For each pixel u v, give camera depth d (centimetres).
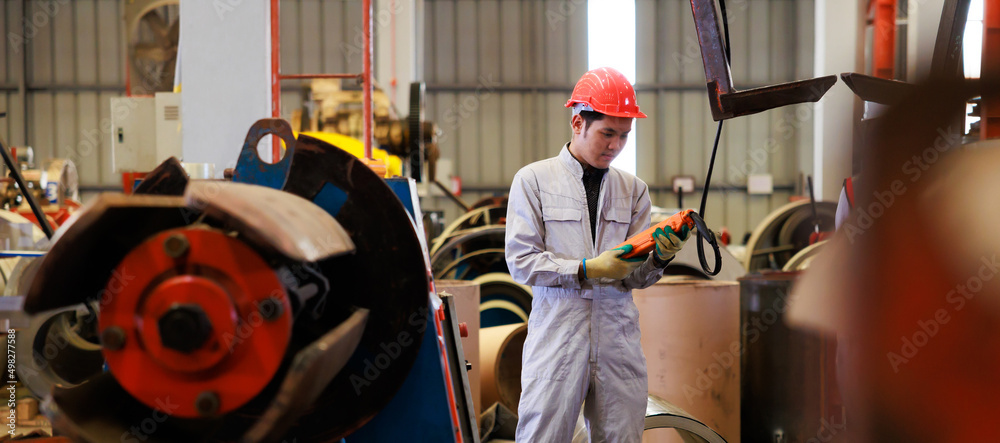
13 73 1147
